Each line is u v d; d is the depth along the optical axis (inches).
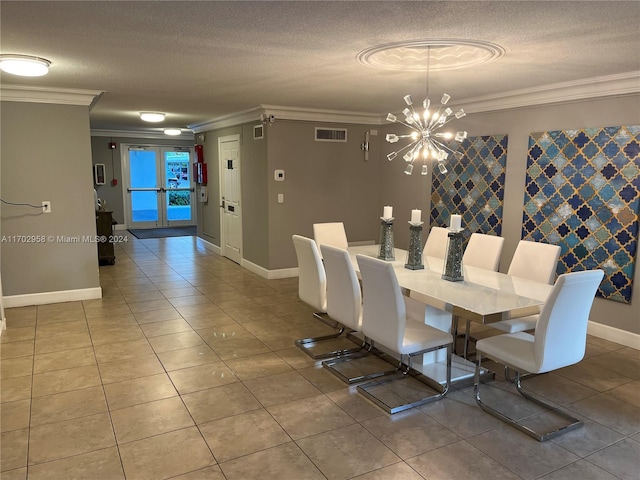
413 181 249.4
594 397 125.0
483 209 207.2
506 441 104.3
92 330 169.9
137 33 107.1
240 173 273.6
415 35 106.9
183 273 263.0
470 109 206.5
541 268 146.3
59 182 194.4
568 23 97.5
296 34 106.6
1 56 128.1
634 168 151.9
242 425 109.5
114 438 103.6
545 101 174.7
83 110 193.8
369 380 133.6
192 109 246.5
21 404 117.4
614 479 91.5
